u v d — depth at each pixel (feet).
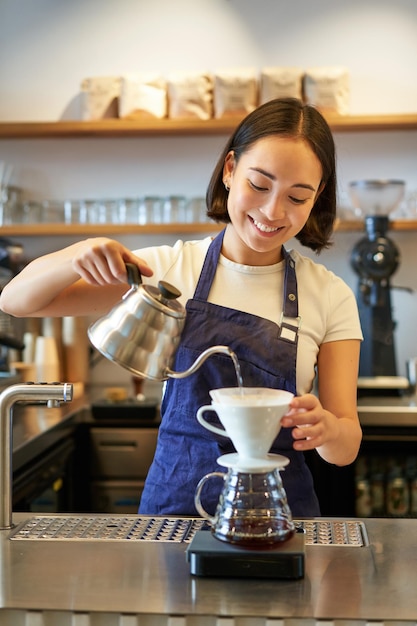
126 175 13.52
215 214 6.04
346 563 4.57
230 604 4.00
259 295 5.98
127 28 13.26
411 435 10.66
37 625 3.97
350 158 13.25
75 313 5.95
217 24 13.14
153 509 5.82
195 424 5.78
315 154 5.25
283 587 4.23
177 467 5.78
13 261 12.31
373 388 11.65
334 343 6.02
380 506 11.16
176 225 12.46
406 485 11.21
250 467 4.34
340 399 5.82
